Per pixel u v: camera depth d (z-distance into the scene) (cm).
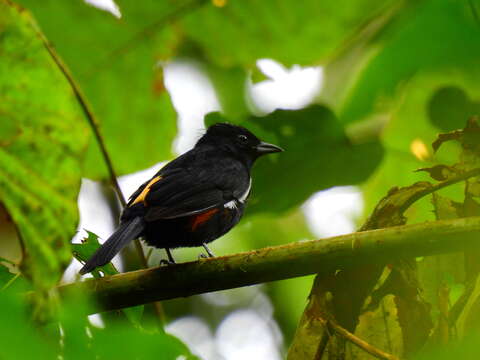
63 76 489
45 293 452
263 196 880
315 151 865
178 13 983
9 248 670
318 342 696
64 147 477
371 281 696
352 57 1047
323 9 986
